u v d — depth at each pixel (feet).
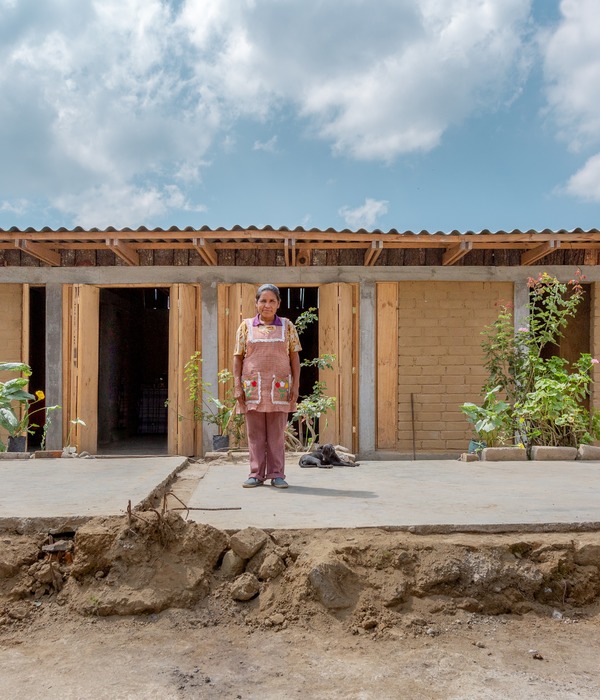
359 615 8.91
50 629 8.74
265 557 9.75
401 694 7.06
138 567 9.52
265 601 9.28
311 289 47.96
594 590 9.76
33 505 11.25
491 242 28.22
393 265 30.78
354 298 30.53
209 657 7.94
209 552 9.85
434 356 30.48
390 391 30.27
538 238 27.20
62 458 19.75
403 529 10.46
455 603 9.33
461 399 30.35
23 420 27.04
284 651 8.13
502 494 13.41
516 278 30.40
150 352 50.42
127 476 14.89
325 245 29.40
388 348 30.37
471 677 7.48
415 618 8.96
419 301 30.60
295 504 12.19
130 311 46.91
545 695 7.07
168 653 8.03
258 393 14.33
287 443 24.50
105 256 31.30
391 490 13.96
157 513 9.89
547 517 11.00
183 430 30.01
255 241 29.66
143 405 49.88
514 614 9.34
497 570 9.63
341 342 29.86
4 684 7.22
